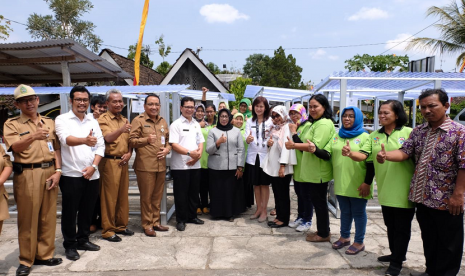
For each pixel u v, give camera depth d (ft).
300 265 10.55
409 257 11.03
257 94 29.66
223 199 14.99
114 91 12.80
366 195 10.72
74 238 11.38
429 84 17.13
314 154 11.69
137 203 18.33
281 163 13.10
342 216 11.71
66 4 60.75
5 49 20.11
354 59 48.65
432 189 8.60
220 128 15.05
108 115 12.73
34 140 9.36
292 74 109.19
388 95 27.63
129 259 11.12
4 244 12.66
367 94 27.91
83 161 11.07
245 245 12.26
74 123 10.98
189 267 10.50
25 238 10.11
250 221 15.16
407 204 9.36
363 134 10.97
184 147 13.76
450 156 8.36
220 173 14.96
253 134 15.03
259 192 15.44
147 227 13.30
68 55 21.31
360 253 11.40
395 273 9.72
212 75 51.29
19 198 9.93
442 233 8.69
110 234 12.77
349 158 10.91
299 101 36.63
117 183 12.60
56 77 26.55
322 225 12.30
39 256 10.59
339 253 11.43
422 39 37.11
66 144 10.53
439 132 8.60
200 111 17.31
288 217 14.28
